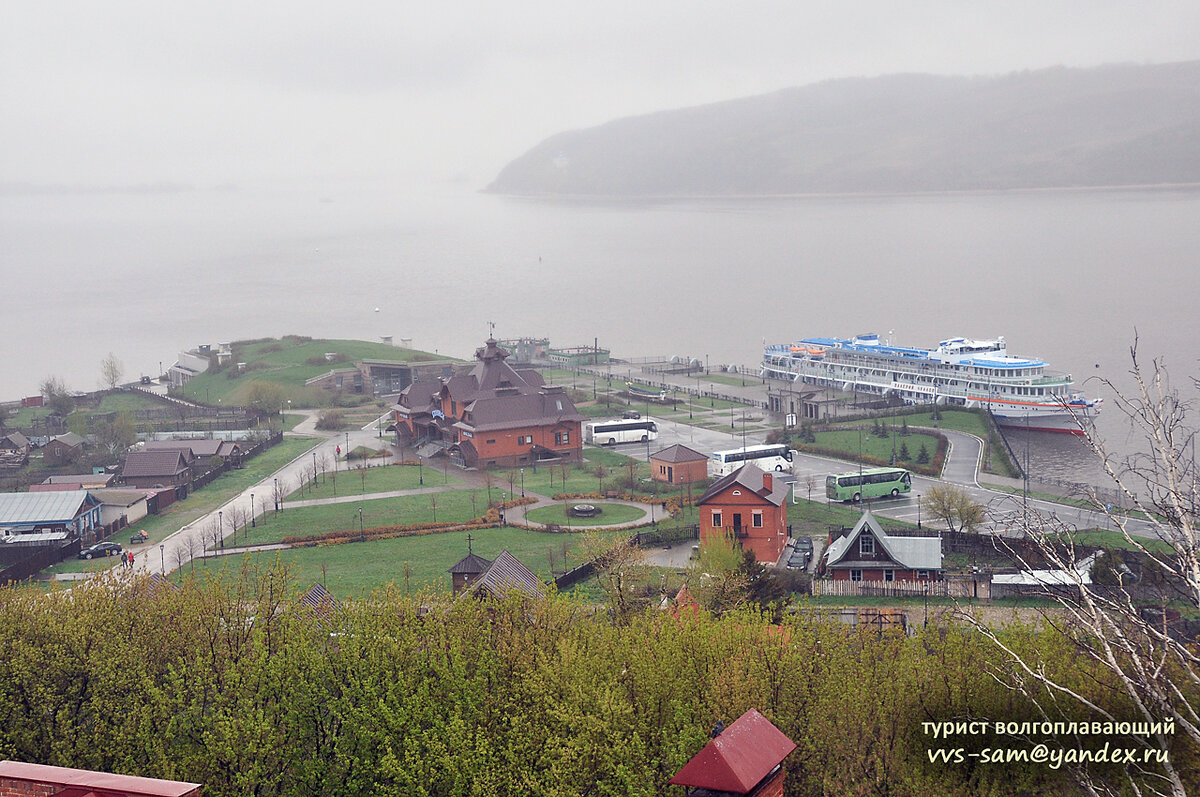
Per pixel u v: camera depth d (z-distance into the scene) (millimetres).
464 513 157000
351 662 62938
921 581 113812
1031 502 145875
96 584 78750
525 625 68938
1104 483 164625
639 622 70562
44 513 146625
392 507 161750
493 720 60188
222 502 170000
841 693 55531
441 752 56719
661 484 173375
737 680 56969
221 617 69188
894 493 161625
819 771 53625
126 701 62688
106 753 61000
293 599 70438
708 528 132125
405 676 62688
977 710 50531
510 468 192625
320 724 61125
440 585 119250
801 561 125812
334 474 184625
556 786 55500
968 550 127500
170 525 156500
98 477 179625
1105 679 47000
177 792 36656
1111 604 35406
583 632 68438
